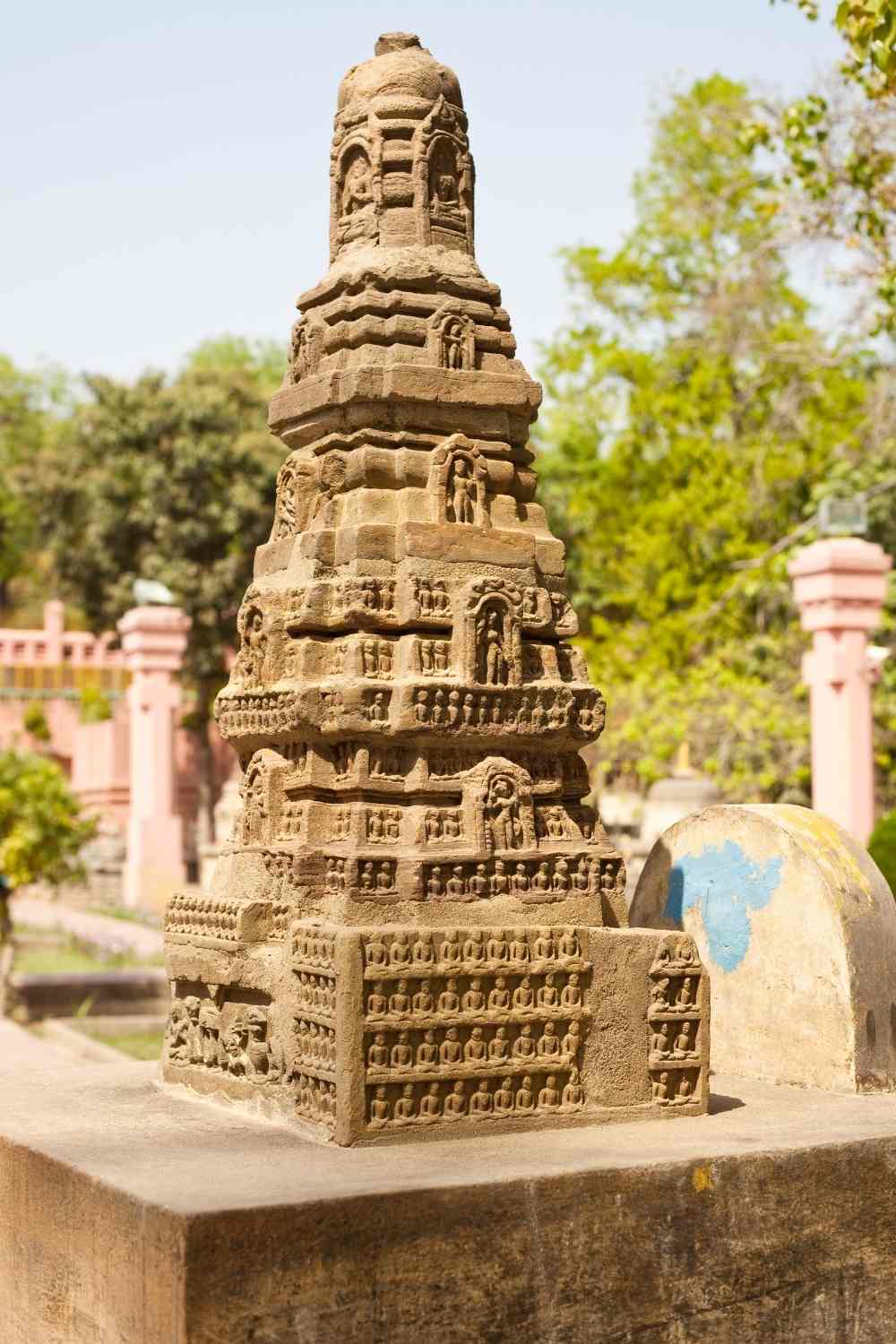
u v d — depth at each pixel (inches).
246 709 242.4
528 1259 182.9
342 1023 200.8
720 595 881.5
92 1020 577.3
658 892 281.7
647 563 960.3
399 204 244.5
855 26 312.7
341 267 243.9
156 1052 522.9
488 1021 210.4
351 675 222.8
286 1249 169.6
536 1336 182.5
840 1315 204.5
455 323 238.2
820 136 422.9
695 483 947.3
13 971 674.2
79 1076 257.3
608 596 1015.6
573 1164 190.4
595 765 808.3
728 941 266.1
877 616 562.6
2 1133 213.8
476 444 238.2
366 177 246.1
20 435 1806.1
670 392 994.1
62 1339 192.7
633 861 673.0
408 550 228.4
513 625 231.8
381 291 238.7
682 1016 224.8
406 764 226.1
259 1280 168.1
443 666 227.1
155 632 885.8
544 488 1141.7
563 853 231.1
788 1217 201.6
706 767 699.4
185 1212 166.7
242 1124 216.8
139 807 888.3
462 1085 208.7
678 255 1039.6
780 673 759.7
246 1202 170.9
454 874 220.4
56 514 1177.4
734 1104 234.8
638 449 1024.9
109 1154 197.9
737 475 936.9
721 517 908.6
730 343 882.1
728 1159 197.8
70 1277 190.7
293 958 215.5
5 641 1338.6
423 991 206.7
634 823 768.3
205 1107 230.4
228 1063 231.0
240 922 226.8
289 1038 217.6
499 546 236.2
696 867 274.8
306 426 244.2
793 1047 252.4
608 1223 188.4
